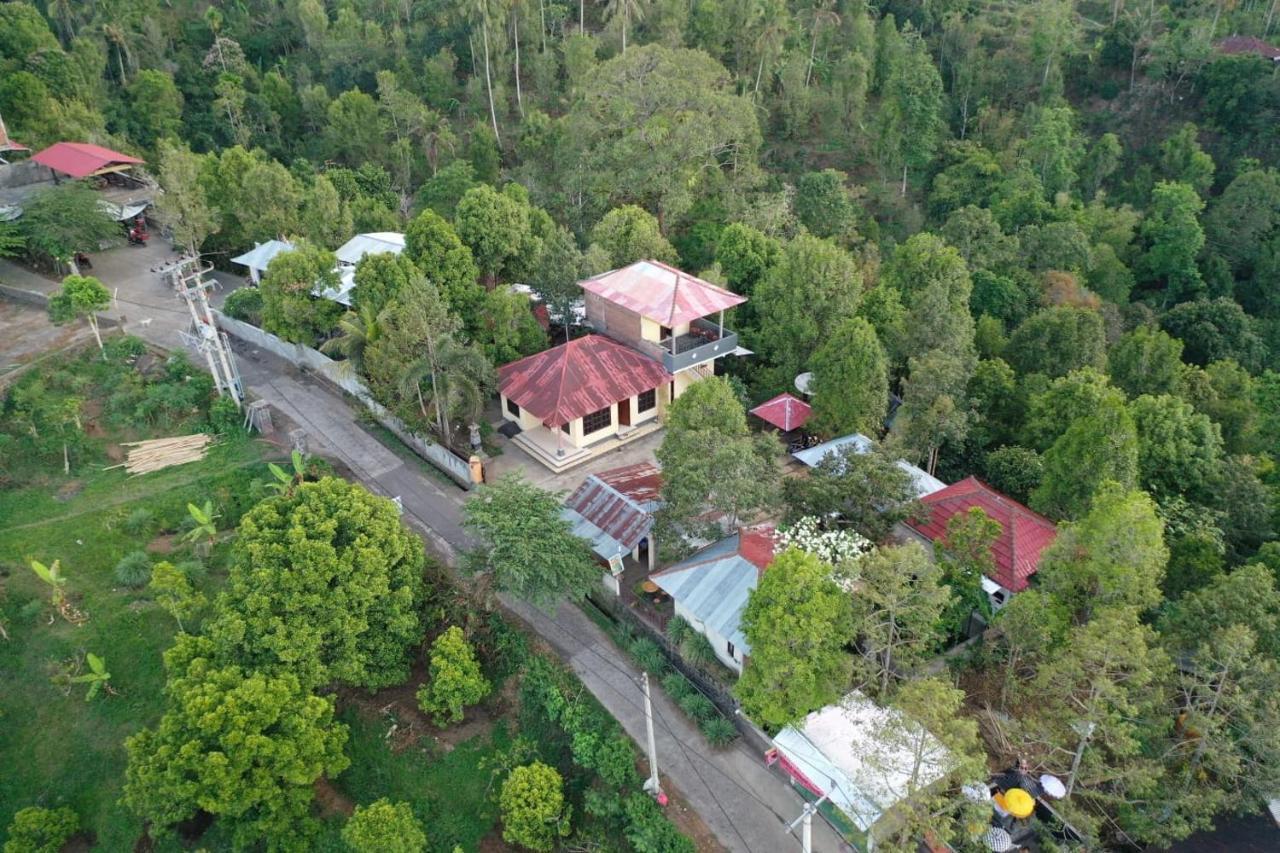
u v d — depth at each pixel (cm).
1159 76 9944
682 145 7038
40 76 8225
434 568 4066
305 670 3316
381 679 3581
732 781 3331
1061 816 2995
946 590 3064
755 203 7488
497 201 5884
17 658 3747
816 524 3684
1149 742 3228
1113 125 10119
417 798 3434
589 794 3291
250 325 6134
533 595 3616
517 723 3641
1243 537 4281
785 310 5506
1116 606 3148
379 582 3472
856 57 9681
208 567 4153
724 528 4059
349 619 3400
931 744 2855
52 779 3456
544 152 8800
